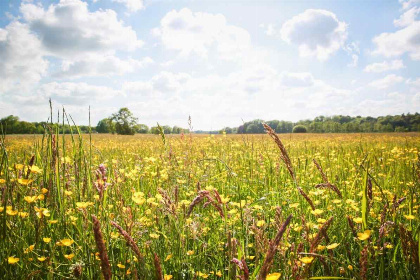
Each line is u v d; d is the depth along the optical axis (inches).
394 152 264.2
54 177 87.4
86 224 77.7
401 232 66.0
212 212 124.9
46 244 83.2
